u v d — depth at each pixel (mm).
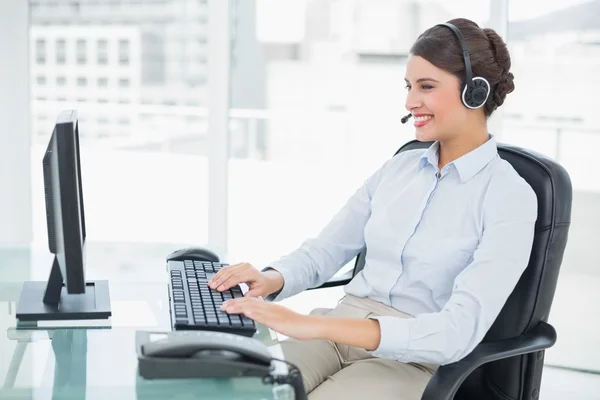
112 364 1393
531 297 1808
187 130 3752
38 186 3836
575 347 3279
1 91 3650
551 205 1813
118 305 1711
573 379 3207
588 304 3258
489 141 1879
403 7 3430
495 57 1835
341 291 3703
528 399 1833
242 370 1316
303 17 3557
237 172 3670
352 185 3713
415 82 1846
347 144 3654
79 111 3801
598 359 3260
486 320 1674
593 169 3189
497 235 1754
